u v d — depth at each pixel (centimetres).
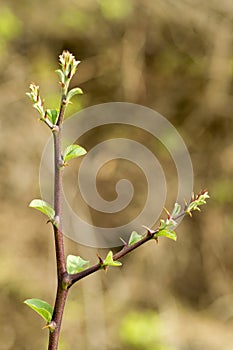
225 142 1029
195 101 1038
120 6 980
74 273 202
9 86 954
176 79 1038
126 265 955
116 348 869
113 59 1025
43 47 1003
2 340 855
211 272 995
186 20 1011
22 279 880
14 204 910
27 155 925
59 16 1005
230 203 1026
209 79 1028
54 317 196
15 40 986
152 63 1041
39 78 971
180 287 977
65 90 197
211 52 1020
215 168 1027
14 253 892
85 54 1027
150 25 1023
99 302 890
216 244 1009
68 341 852
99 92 1023
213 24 1008
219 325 942
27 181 916
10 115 938
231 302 973
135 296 934
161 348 869
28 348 859
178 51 1032
